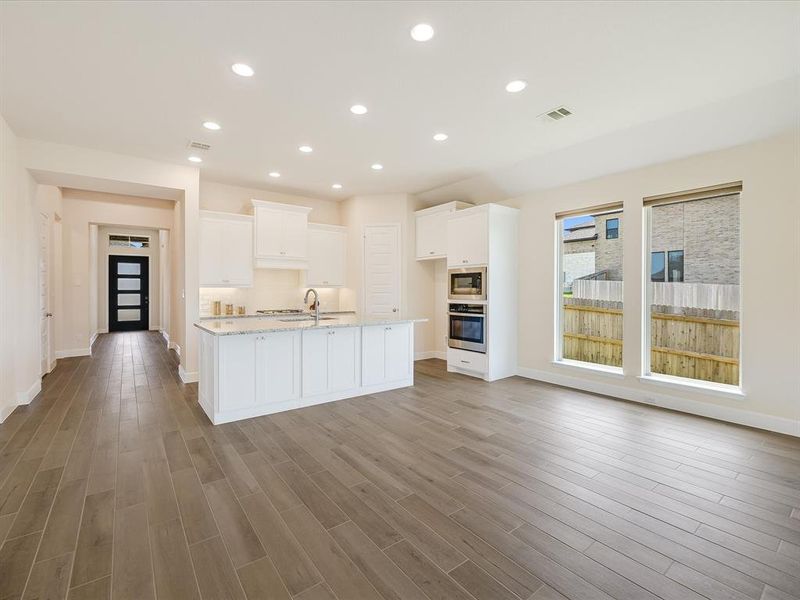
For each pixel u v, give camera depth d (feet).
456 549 5.75
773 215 10.39
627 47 7.70
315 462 8.62
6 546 5.70
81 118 10.91
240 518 6.49
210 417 11.34
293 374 12.32
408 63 8.29
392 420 11.38
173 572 5.24
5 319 11.27
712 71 8.56
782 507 6.87
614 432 10.42
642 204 13.09
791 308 10.15
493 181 16.75
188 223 15.53
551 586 5.02
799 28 7.06
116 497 7.11
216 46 7.64
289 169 15.81
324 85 9.18
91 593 4.84
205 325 12.40
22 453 8.96
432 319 21.31
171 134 12.10
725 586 5.04
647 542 5.91
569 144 12.96
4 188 11.07
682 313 12.65
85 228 21.74
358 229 20.36
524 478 7.91
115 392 14.23
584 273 15.38
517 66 8.40
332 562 5.45
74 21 6.86
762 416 10.62
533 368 16.53
